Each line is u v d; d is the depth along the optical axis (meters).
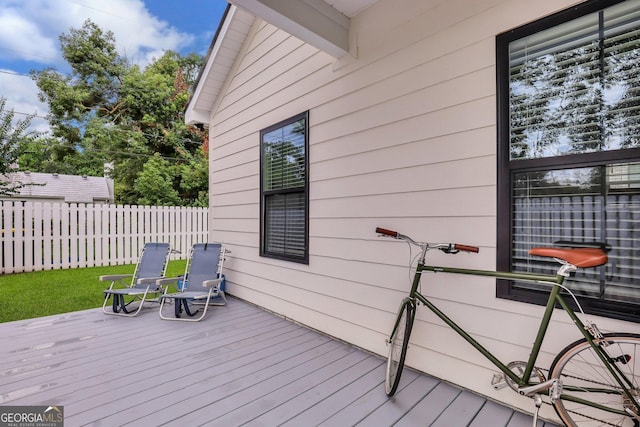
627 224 1.60
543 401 1.68
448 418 1.80
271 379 2.23
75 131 15.33
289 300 3.58
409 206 2.41
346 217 2.90
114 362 2.48
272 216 3.95
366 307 2.73
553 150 1.81
